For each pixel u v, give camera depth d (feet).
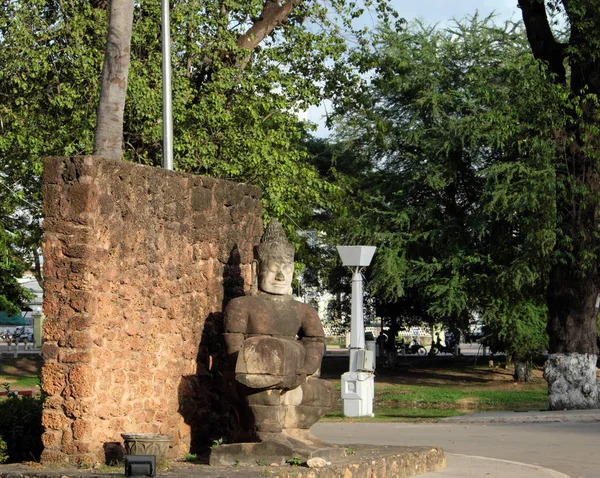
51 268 33.65
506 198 99.91
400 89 119.24
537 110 82.48
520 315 114.42
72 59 72.08
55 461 32.96
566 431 63.05
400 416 82.02
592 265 83.97
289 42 84.84
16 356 146.30
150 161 73.31
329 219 128.88
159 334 37.19
